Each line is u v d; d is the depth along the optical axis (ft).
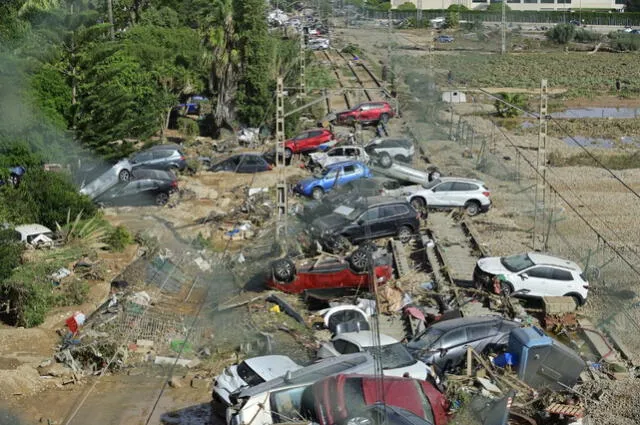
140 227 120.88
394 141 163.43
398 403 58.85
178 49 200.64
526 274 97.86
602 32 435.53
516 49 377.91
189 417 70.23
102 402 72.69
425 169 161.07
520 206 138.62
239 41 192.54
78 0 168.55
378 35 361.51
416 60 311.06
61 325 87.97
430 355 76.43
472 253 115.34
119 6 236.22
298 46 236.22
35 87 131.54
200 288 98.94
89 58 140.36
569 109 251.39
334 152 158.10
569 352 74.74
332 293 99.71
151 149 157.48
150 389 75.31
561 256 113.80
